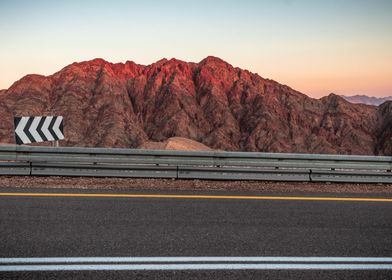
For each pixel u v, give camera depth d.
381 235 5.36
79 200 6.92
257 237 5.11
